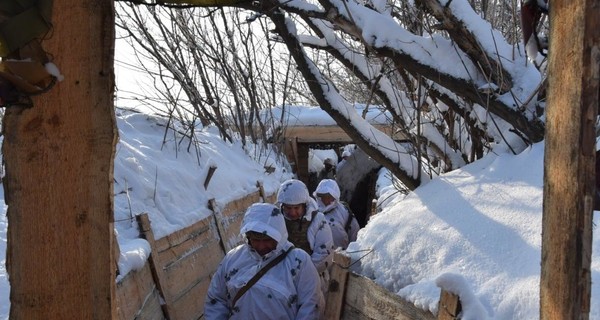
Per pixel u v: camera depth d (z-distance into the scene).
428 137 4.62
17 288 1.88
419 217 3.57
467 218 3.33
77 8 1.84
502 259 2.93
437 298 2.87
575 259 1.53
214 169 6.71
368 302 3.42
